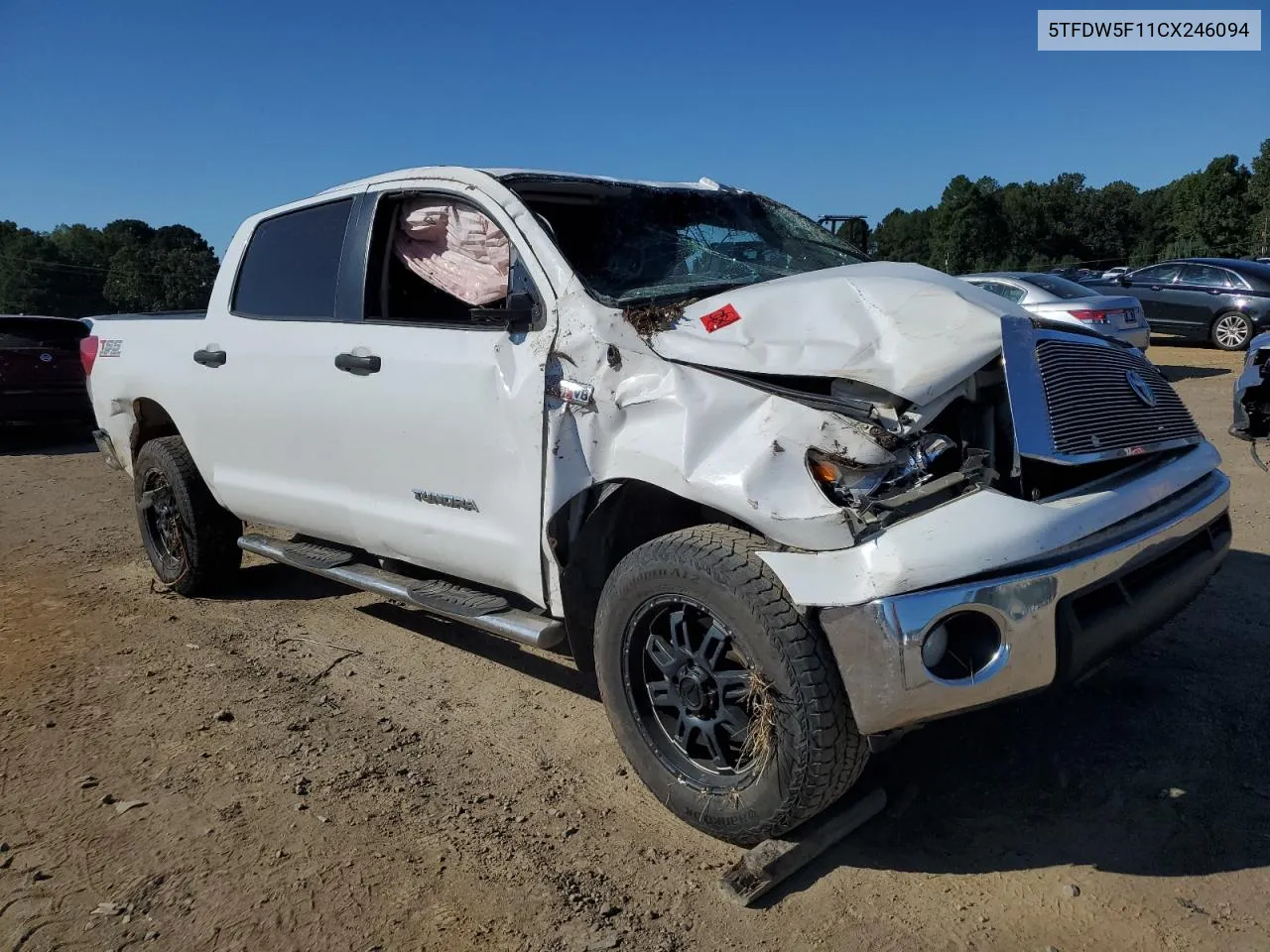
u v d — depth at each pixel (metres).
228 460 4.83
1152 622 2.95
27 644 4.81
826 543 2.56
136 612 5.27
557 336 3.22
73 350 12.23
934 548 2.46
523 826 3.07
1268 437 8.34
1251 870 2.68
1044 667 2.57
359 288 4.06
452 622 5.00
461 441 3.54
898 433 2.65
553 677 4.24
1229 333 15.77
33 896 2.77
